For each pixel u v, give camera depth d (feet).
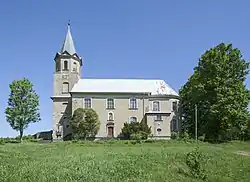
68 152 135.54
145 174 85.87
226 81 238.89
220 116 228.63
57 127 285.43
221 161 131.75
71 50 302.04
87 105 282.15
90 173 77.05
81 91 283.79
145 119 281.95
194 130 267.80
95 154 122.72
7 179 68.59
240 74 243.19
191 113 274.77
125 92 285.02
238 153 169.58
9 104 270.67
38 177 70.79
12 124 267.59
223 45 248.73
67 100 290.35
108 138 271.08
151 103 285.02
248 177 109.60
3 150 137.69
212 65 241.14
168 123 279.28
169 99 284.61
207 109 250.98
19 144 201.36
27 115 269.44
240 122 231.30
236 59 243.81
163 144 199.93
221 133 242.17
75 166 85.15
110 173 79.92
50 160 99.04
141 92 285.84
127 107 283.79
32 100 271.90
